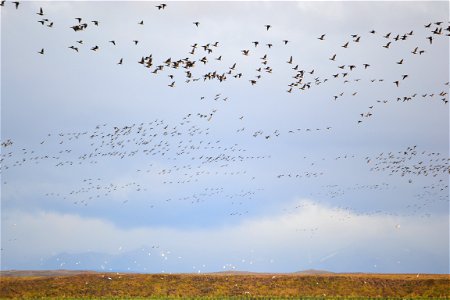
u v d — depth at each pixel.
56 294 90.31
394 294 93.94
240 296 90.62
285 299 85.06
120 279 98.31
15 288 91.62
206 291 94.62
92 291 92.25
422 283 97.12
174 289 95.06
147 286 95.88
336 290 95.88
